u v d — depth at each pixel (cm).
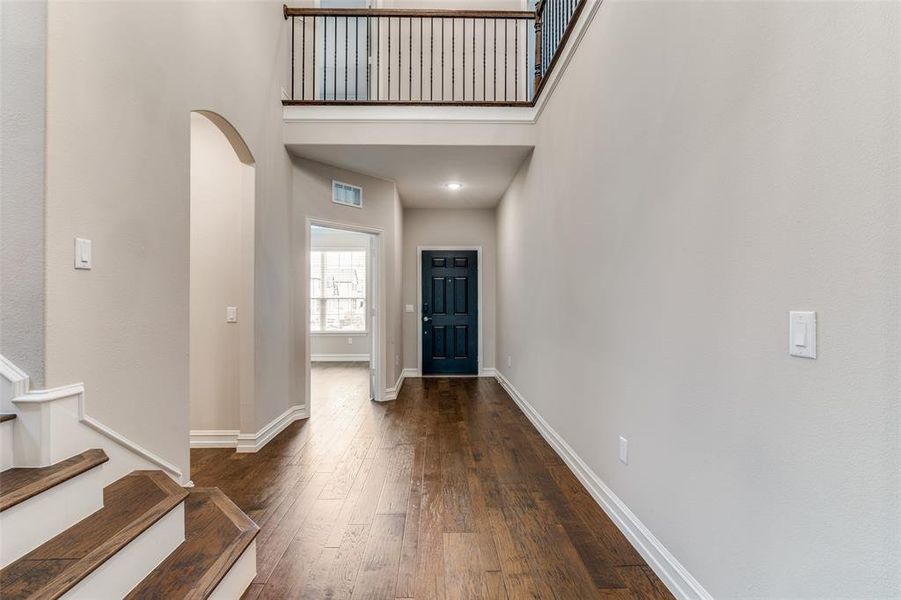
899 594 78
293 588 158
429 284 591
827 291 92
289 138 355
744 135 116
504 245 515
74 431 143
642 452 175
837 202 89
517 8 500
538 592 156
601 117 215
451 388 518
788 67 101
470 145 358
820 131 93
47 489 119
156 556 137
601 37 215
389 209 467
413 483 250
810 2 95
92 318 153
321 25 489
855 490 86
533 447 312
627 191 187
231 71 261
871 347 83
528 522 205
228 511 176
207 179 312
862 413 84
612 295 204
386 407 431
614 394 202
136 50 176
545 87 319
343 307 791
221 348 314
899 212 78
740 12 117
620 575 165
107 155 160
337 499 229
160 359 190
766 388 109
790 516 102
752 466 114
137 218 176
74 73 145
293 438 332
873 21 82
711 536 132
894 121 78
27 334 134
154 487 156
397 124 357
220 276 313
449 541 189
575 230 257
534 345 364
